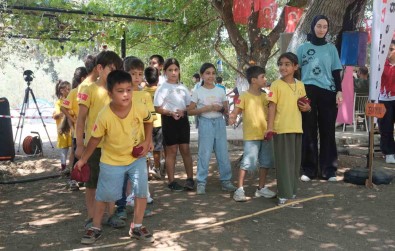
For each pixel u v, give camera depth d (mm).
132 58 5035
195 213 4965
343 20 6891
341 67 6223
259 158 5555
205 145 5766
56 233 4418
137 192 4090
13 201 5785
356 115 11922
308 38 6461
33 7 8383
